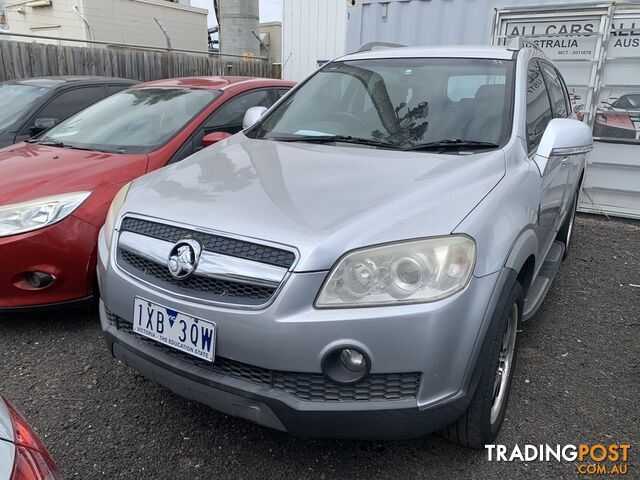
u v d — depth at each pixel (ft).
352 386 6.25
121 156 12.39
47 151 13.00
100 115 15.02
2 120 17.84
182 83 16.11
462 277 6.25
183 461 7.68
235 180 7.97
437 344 6.08
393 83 10.63
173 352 7.10
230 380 6.58
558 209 12.04
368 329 5.99
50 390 9.23
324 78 11.65
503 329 7.03
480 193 7.29
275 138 10.33
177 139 13.26
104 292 7.78
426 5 23.43
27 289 10.41
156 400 9.05
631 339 11.46
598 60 20.79
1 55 24.53
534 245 8.07
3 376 9.59
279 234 6.35
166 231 7.12
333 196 7.12
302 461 7.71
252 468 7.56
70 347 10.59
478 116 9.45
